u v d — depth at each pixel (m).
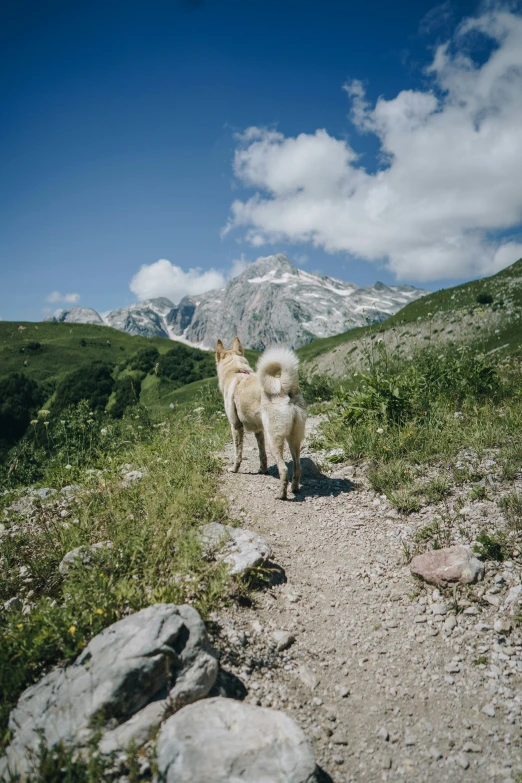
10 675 2.83
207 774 2.15
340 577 4.34
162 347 111.69
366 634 3.66
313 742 2.78
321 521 5.34
